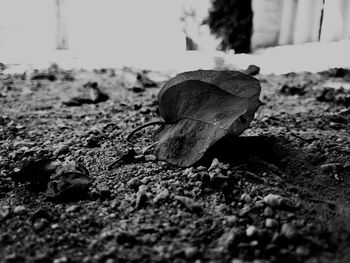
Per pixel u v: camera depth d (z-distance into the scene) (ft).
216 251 0.45
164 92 0.72
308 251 0.44
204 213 0.54
